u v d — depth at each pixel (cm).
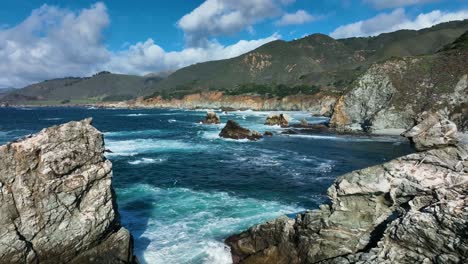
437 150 1331
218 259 1482
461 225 1013
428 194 1209
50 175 1139
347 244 1348
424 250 1097
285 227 1508
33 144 1130
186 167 3322
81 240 1210
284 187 2616
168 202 2205
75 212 1199
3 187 1070
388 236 1200
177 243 1598
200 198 2302
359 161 3725
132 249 1384
